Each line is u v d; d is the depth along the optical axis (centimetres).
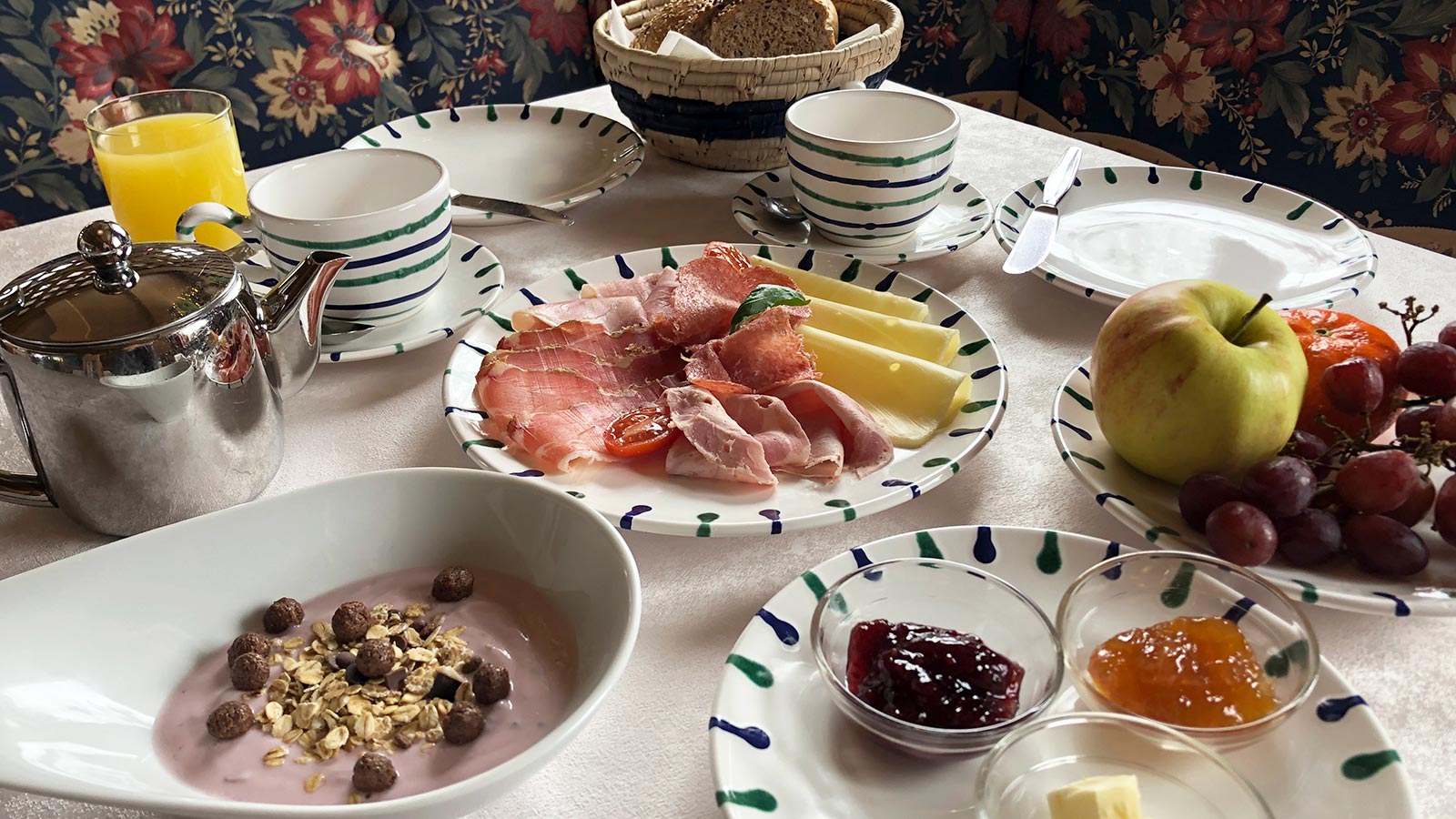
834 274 105
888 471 78
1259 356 72
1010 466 83
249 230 100
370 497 67
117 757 54
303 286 82
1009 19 247
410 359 98
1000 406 83
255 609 64
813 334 90
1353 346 78
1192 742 51
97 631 59
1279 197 117
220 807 46
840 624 61
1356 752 53
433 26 213
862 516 72
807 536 76
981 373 89
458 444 86
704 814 55
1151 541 69
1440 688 62
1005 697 56
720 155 130
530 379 85
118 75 189
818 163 108
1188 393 71
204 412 71
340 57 205
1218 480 69
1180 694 56
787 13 133
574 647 62
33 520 77
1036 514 78
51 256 115
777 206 121
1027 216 118
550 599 65
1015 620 61
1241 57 211
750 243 115
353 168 105
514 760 48
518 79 227
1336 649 65
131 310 68
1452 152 187
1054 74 249
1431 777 56
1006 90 258
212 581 63
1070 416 83
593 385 87
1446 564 67
